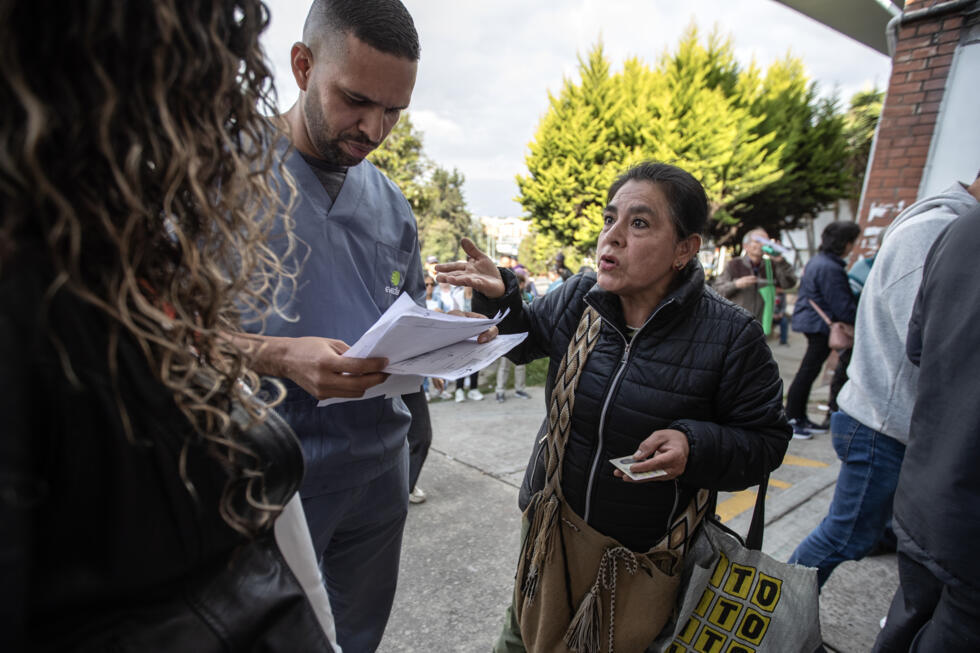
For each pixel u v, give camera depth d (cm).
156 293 47
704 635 112
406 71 101
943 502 98
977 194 152
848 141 1664
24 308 35
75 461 39
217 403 50
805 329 395
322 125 104
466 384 545
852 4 510
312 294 110
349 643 143
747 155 1390
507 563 236
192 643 46
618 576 116
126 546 42
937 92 378
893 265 157
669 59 1454
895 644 126
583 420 120
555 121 1531
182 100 45
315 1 100
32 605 40
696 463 103
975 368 94
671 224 111
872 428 160
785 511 276
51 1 35
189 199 48
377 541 138
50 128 36
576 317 135
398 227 132
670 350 114
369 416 121
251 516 52
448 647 186
